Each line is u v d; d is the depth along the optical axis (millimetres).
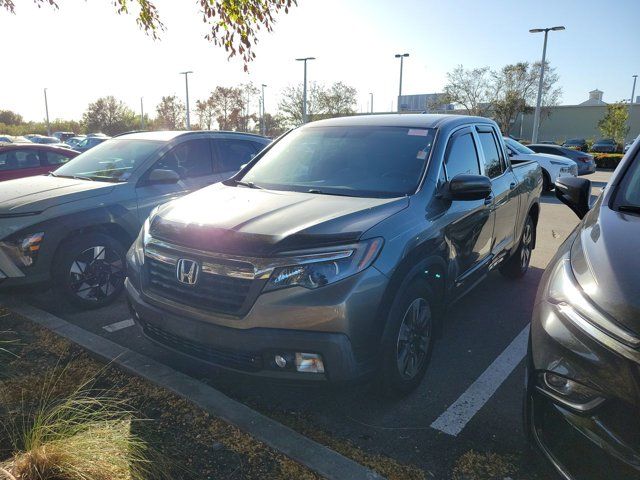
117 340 4191
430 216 3406
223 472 2549
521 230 5500
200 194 3775
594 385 1994
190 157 5949
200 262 2953
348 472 2527
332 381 2736
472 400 3346
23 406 3016
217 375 3600
